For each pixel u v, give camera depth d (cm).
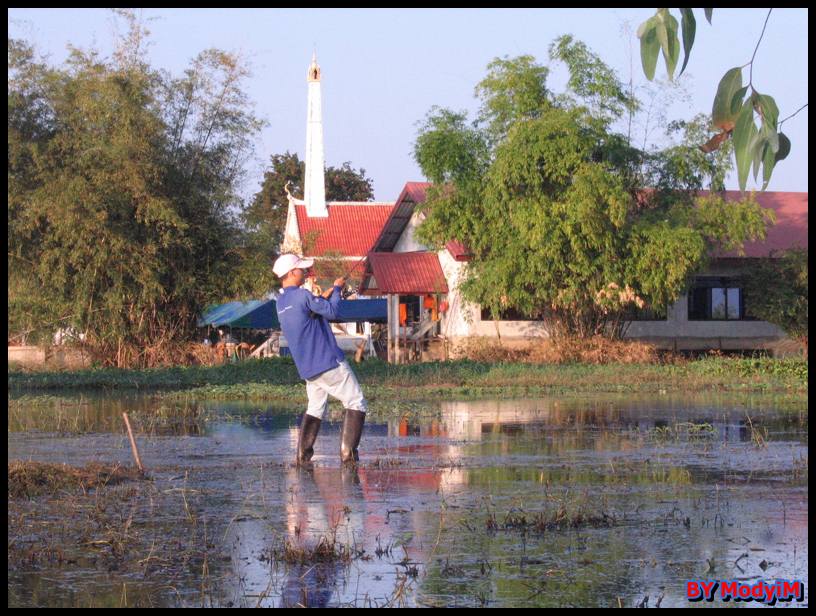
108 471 1152
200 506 964
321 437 1585
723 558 749
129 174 3425
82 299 3519
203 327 4225
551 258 3356
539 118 3431
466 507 946
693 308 4056
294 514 920
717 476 1139
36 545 804
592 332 3691
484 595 656
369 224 6006
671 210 3556
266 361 3559
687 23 505
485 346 3781
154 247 3516
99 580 701
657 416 1939
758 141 498
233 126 3741
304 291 1252
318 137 6078
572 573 709
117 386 2998
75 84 3553
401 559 751
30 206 3394
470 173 3597
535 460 1284
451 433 1638
